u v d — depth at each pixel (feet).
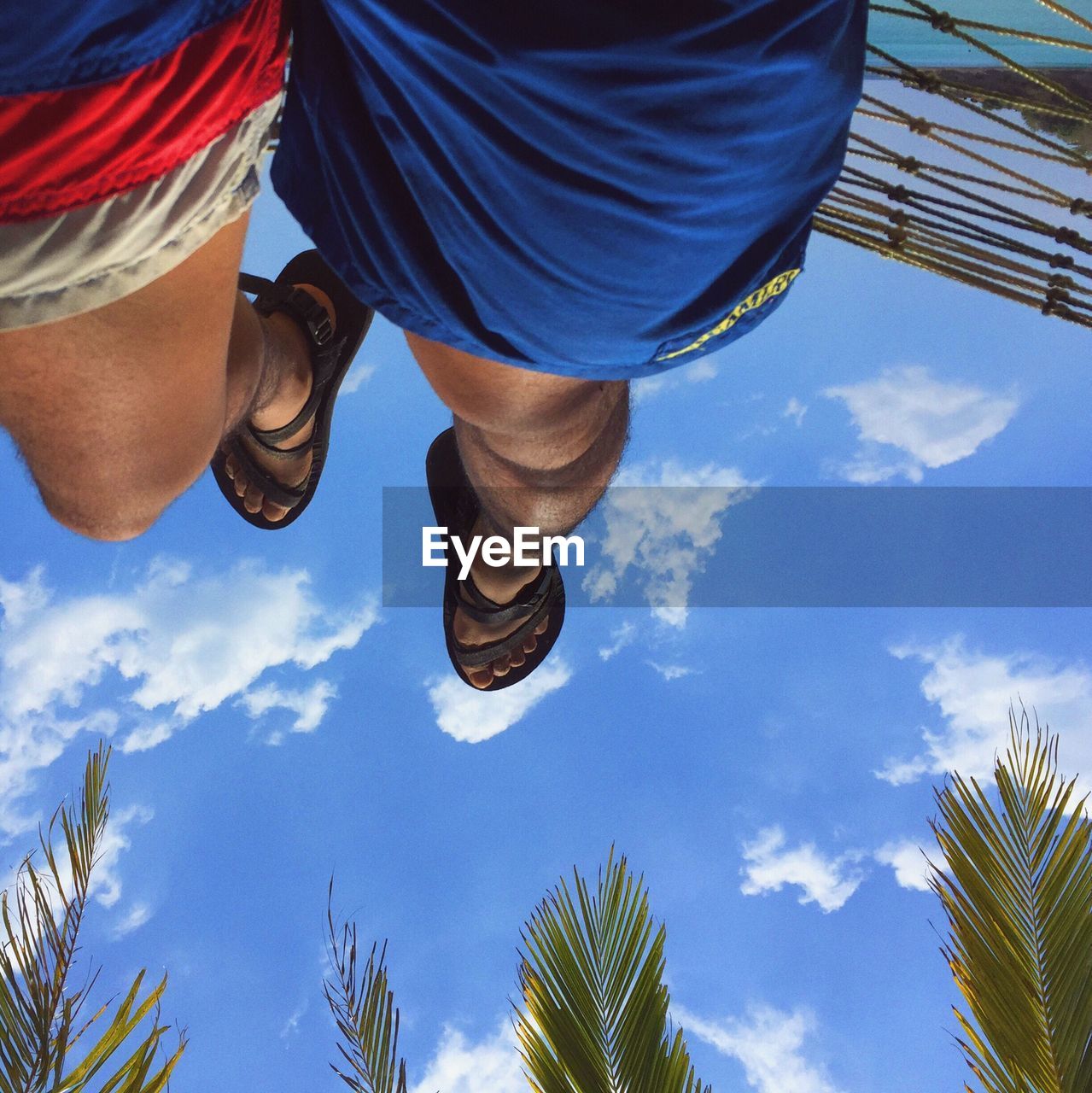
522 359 2.11
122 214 1.70
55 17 1.27
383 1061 3.78
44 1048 3.73
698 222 1.69
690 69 1.39
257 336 3.31
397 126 1.67
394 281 2.02
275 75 1.83
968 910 3.73
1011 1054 3.59
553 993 3.83
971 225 3.28
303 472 3.91
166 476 2.60
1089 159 3.17
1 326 1.81
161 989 3.77
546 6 1.32
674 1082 3.70
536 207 1.65
